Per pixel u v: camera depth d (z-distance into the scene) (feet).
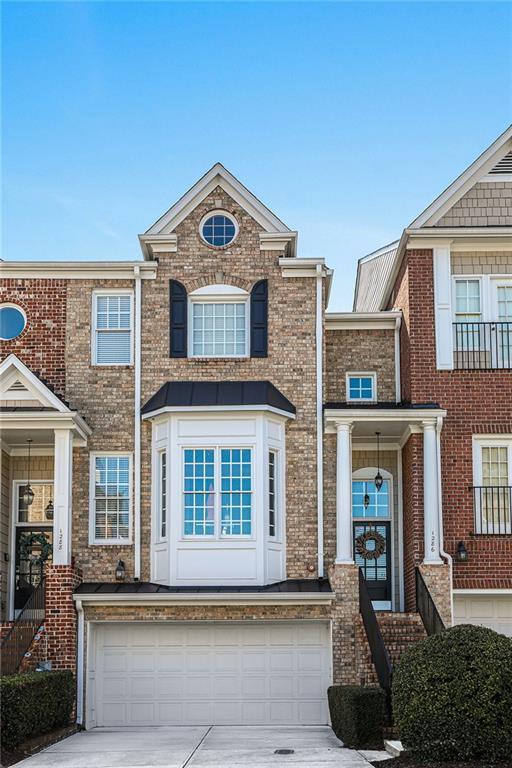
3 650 66.28
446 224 82.33
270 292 82.17
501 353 80.64
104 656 75.92
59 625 72.84
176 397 78.84
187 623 75.51
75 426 75.97
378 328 87.04
